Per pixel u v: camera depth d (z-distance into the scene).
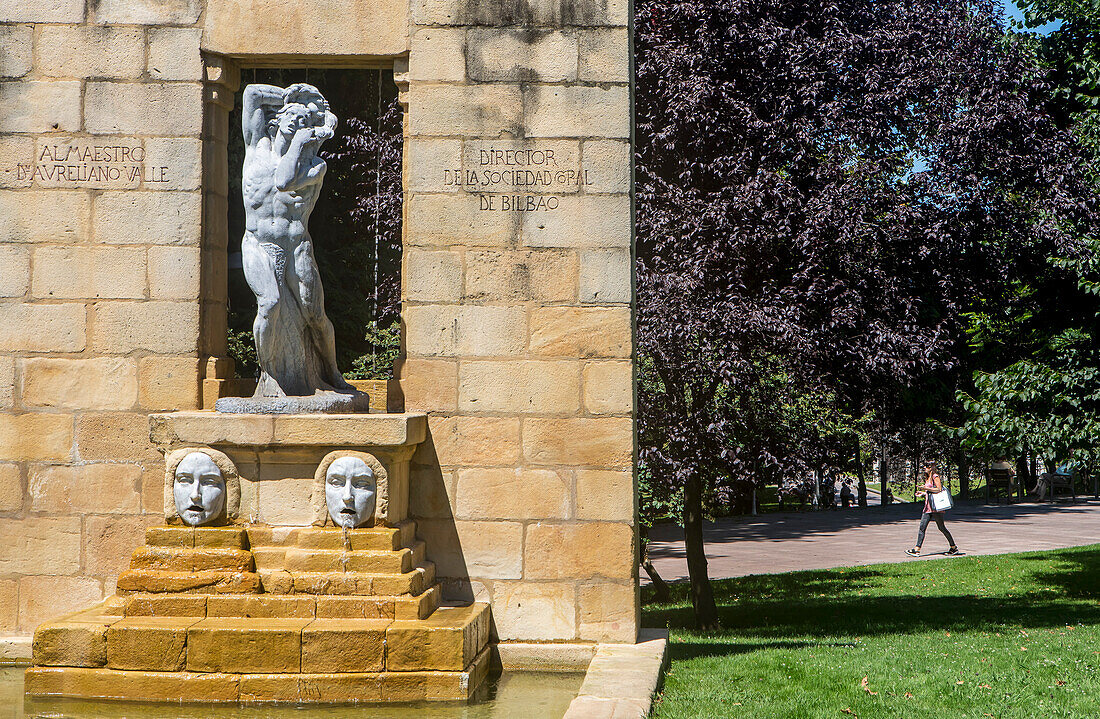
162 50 8.63
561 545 8.41
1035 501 33.75
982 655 9.72
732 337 11.63
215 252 8.86
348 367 18.12
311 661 7.04
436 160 8.58
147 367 8.51
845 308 12.20
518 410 8.46
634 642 8.34
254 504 7.75
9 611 8.47
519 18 8.62
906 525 27.05
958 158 12.73
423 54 8.61
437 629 7.16
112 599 7.73
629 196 8.54
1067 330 13.59
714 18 12.27
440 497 8.45
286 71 17.19
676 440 12.30
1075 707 7.46
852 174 12.35
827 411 13.88
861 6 13.14
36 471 8.49
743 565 20.47
